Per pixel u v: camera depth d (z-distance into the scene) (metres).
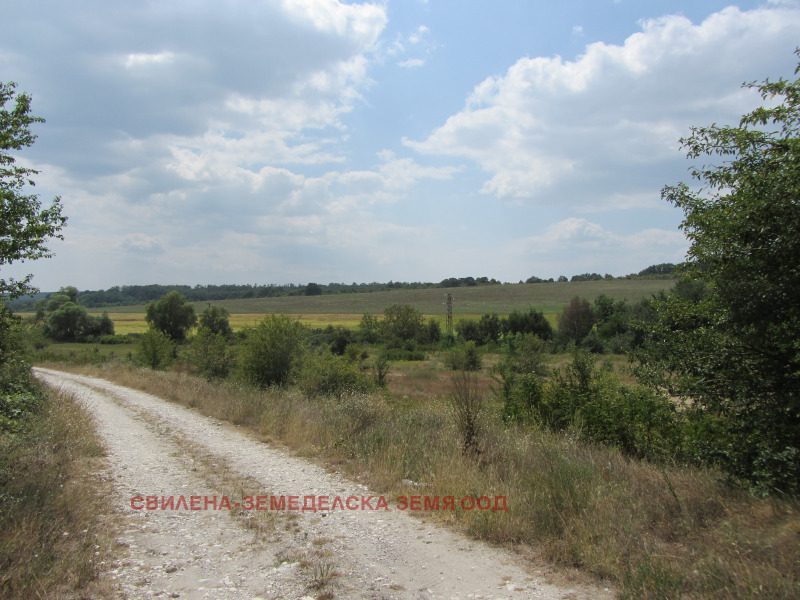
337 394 15.70
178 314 76.81
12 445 6.78
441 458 6.77
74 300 85.25
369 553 4.38
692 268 6.19
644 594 3.39
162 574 3.94
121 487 6.37
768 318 4.66
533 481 5.68
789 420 5.04
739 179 5.28
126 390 20.36
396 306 68.50
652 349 6.93
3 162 5.92
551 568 4.02
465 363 38.06
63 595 3.49
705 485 5.34
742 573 3.49
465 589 3.69
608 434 8.54
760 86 5.18
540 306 89.62
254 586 3.75
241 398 13.62
